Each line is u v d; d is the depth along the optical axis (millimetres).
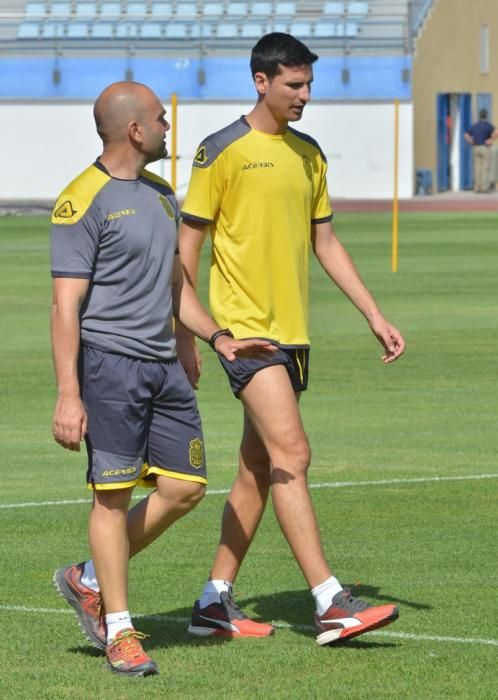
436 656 19500
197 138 177000
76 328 18953
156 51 176875
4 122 177000
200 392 45438
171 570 24609
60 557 25594
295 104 21000
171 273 19656
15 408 42625
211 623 20828
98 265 19156
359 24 179250
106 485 19156
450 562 24969
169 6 183500
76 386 18844
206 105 176625
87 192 19078
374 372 48906
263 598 22859
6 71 176375
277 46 20906
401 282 80188
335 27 179750
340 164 178500
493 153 190375
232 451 35719
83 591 19531
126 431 19203
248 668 19062
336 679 18516
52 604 22531
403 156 178250
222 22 181000
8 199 173250
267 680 18500
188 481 19734
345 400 43281
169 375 19562
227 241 21344
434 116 190500
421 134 189125
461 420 39750
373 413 40969
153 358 19375
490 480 32062
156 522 19953
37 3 183375
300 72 20938
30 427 39562
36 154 177000
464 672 18781
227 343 20109
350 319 64375
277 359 20859
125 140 19219
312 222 22156
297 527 20281
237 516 21266
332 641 19891
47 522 28391
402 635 20547
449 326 61156
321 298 73750
